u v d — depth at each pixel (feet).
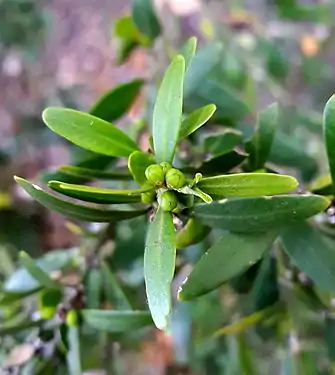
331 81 1.13
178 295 0.44
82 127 0.42
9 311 0.67
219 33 0.93
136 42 0.75
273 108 0.50
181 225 0.45
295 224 0.49
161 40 0.74
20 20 1.04
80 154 0.63
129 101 0.60
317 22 0.91
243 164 0.51
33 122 1.03
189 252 0.63
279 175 0.37
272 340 0.73
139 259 0.68
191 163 0.56
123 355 0.91
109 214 0.42
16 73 1.21
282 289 0.61
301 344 0.63
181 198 0.40
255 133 0.50
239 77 0.88
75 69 1.30
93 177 0.48
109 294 0.62
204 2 1.07
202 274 0.45
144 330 0.80
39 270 0.57
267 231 0.45
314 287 0.58
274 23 1.06
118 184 0.68
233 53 0.92
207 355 0.81
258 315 0.57
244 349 0.65
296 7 0.89
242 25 1.01
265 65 0.94
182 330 0.83
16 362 0.66
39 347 0.59
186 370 0.92
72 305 0.58
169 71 0.40
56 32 1.31
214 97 0.66
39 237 1.05
